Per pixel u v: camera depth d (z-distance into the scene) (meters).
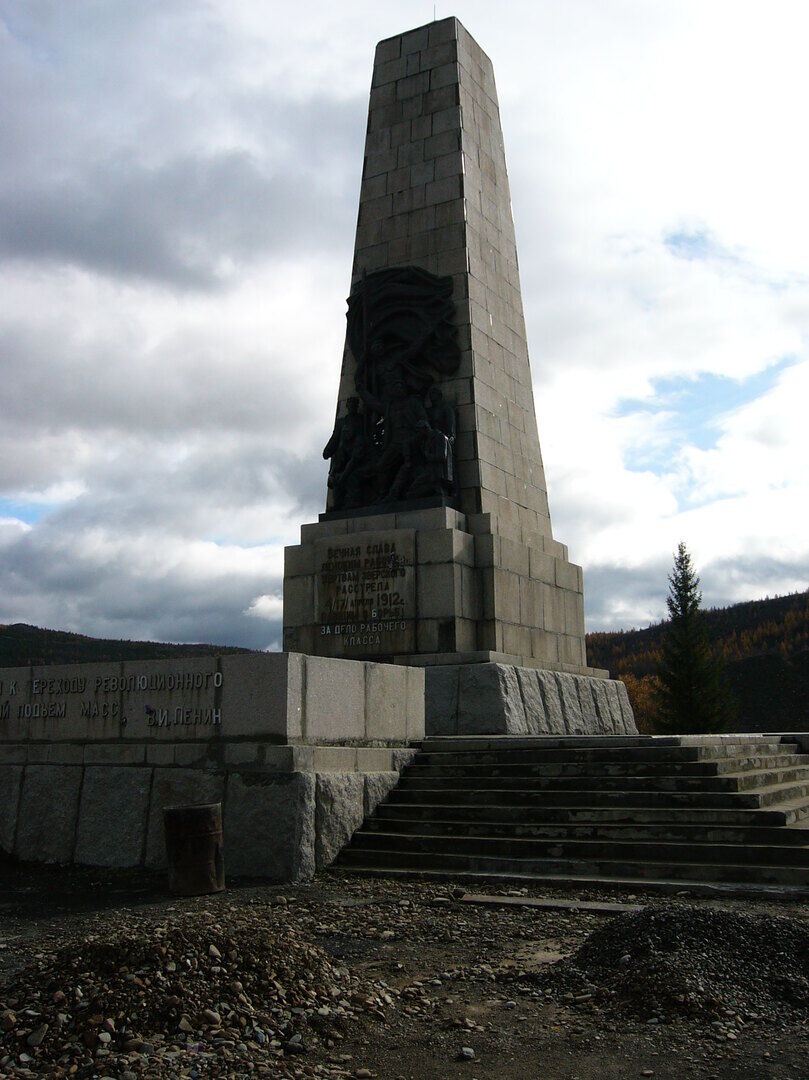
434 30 22.31
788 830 10.17
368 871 10.81
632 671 91.75
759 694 70.00
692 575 49.38
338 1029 5.82
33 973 6.29
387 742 13.48
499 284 21.80
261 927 7.29
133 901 9.90
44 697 13.62
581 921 8.40
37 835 12.98
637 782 11.77
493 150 22.98
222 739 11.77
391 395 19.98
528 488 21.30
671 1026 5.73
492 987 6.63
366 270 21.55
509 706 16.92
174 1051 5.34
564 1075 5.16
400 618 18.14
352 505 19.91
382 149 22.12
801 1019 5.80
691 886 9.40
